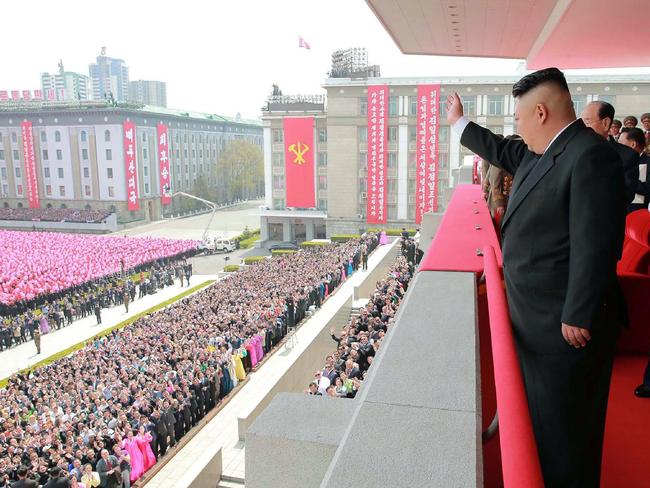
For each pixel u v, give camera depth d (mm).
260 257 54656
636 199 5930
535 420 2330
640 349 4422
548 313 2264
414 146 54594
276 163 61938
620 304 2309
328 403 2643
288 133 59062
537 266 2303
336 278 32406
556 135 2340
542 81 2332
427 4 10500
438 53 16031
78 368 21562
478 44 14516
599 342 2213
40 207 84938
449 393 1816
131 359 21922
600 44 11844
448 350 2160
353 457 1490
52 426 15734
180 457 16203
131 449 14570
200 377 18969
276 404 2619
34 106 85375
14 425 16781
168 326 26031
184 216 95438
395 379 1934
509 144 3135
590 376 2240
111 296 39812
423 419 1668
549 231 2279
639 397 3748
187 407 17250
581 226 2115
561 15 9336
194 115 105875
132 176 81125
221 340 22281
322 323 24062
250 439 2359
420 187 53812
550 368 2271
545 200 2279
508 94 50406
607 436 3279
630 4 8227
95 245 56031
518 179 2521
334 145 56875
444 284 3100
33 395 18812
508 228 2471
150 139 86750
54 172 83312
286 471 2332
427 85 52031
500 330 1933
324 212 59688
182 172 98812
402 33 13305
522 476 1173
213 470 14297
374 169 55281
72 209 82875
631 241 4660
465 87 51250
